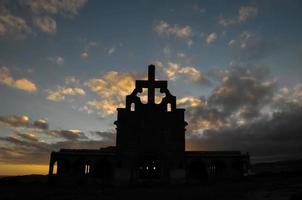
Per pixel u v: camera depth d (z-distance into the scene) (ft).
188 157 150.82
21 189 117.29
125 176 141.38
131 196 91.25
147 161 147.23
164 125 147.64
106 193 101.91
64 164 150.20
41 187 128.67
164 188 118.21
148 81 155.12
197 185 125.08
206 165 150.41
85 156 149.38
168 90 153.38
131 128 147.64
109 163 153.28
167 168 142.10
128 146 145.38
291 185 104.06
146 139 146.20
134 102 151.74
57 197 92.17
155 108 150.30
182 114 149.18
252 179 135.23
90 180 145.18
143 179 141.79
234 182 128.47
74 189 119.55
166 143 145.38
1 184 141.69
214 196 84.69
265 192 90.43
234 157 151.12
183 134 146.61
